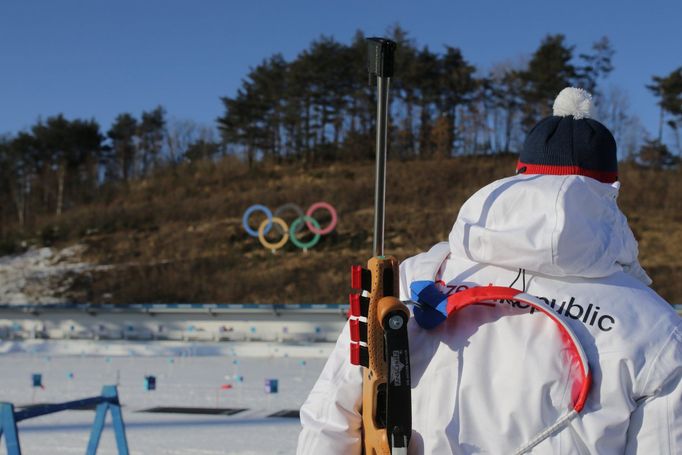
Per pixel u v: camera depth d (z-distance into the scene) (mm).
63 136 79688
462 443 1725
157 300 42844
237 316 31922
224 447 9500
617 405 1616
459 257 1957
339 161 71062
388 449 1752
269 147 74500
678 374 1606
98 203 66188
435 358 1824
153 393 15344
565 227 1649
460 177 60125
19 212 69375
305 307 30812
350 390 1965
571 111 1882
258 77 75125
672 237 46594
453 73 76438
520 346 1715
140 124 86688
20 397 14961
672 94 68188
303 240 49250
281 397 14641
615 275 1771
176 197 62719
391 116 75938
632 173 58656
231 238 51438
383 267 1847
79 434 10281
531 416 1659
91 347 28469
